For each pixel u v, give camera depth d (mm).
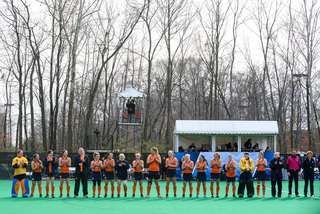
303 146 66125
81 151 17875
